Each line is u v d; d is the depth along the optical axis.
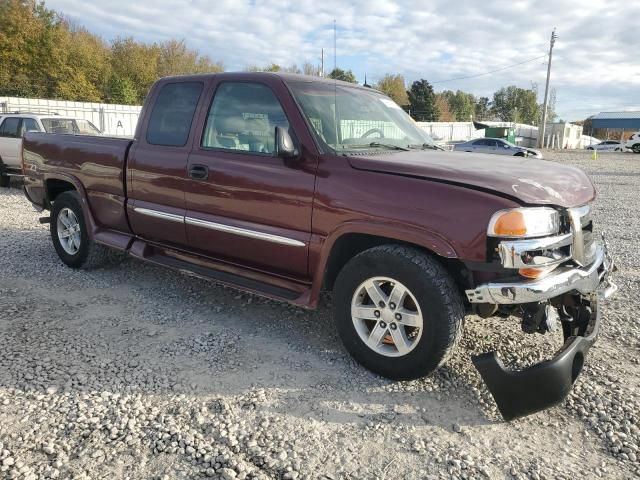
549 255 2.99
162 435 2.79
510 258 2.84
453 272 3.23
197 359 3.65
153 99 4.69
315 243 3.54
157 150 4.52
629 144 45.38
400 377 3.32
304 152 3.60
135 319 4.34
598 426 2.94
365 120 4.13
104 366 3.52
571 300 3.42
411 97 74.50
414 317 3.18
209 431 2.84
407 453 2.70
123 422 2.89
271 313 4.52
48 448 2.65
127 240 4.98
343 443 2.76
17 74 45.81
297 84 3.93
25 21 44.75
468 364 3.62
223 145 4.11
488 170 3.26
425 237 3.05
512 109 116.06
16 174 12.27
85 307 4.58
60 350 3.74
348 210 3.34
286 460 2.62
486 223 2.89
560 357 2.88
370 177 3.30
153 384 3.30
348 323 3.47
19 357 3.61
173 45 64.38
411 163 3.34
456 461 2.63
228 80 4.17
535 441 2.82
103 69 53.03
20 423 2.87
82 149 5.25
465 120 103.88
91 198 5.24
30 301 4.69
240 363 3.61
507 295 2.88
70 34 53.12
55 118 12.59
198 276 4.30
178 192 4.35
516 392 2.86
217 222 4.08
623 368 3.60
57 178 5.59
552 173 3.42
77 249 5.58
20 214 8.90
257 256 3.94
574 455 2.71
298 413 3.02
